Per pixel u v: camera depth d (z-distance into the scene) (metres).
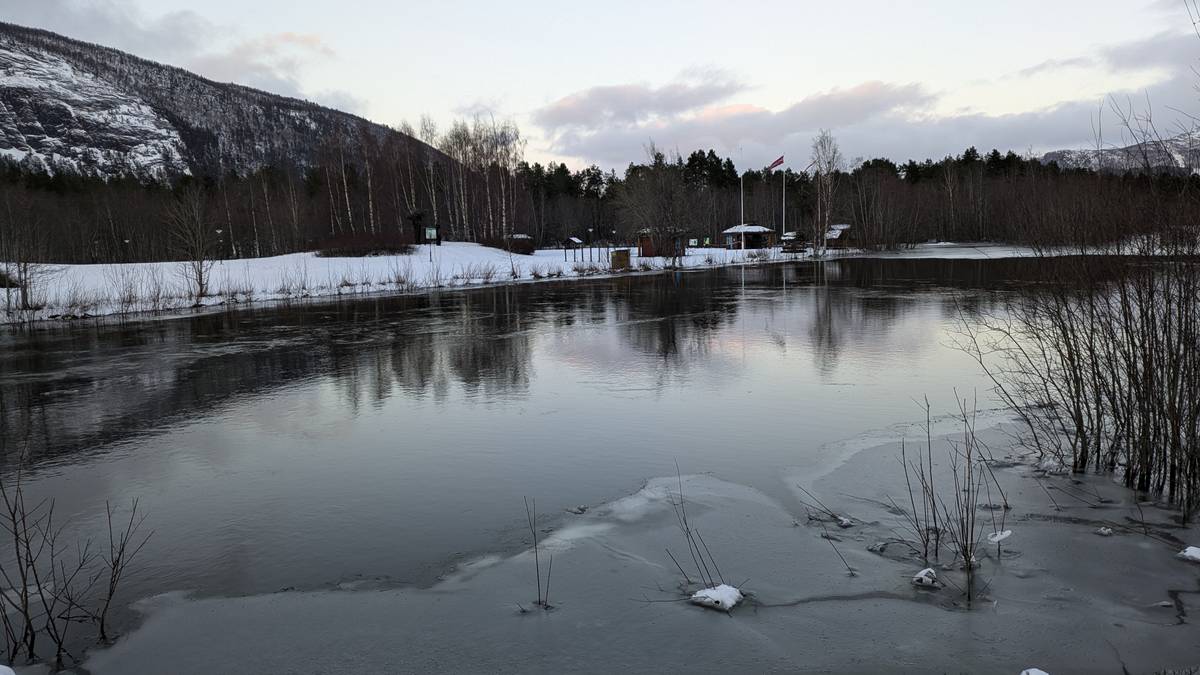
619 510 6.23
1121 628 4.05
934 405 9.59
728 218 101.88
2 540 5.93
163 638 4.32
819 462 7.38
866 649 3.94
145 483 7.32
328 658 4.05
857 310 20.77
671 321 19.64
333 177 68.31
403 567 5.24
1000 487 6.37
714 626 4.25
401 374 13.04
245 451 8.41
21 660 4.10
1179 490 5.72
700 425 8.95
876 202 78.88
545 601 4.63
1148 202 5.85
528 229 88.31
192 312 26.61
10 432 9.55
